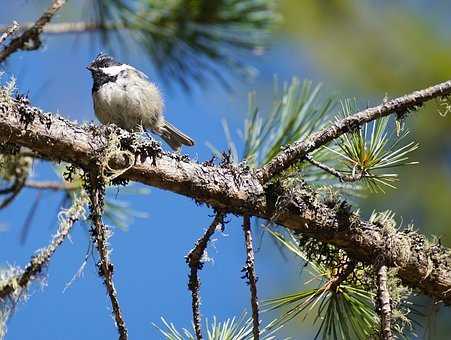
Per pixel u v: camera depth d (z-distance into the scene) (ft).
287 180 18.40
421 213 35.01
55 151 16.78
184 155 17.94
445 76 37.42
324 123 20.34
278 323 18.38
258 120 20.74
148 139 17.49
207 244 17.70
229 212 18.02
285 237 19.84
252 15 25.61
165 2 25.35
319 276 18.90
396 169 34.58
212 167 18.04
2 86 16.52
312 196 18.40
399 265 18.62
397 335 18.13
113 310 16.35
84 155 16.87
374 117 18.10
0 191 23.17
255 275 17.10
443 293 19.13
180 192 17.80
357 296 18.70
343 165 20.07
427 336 19.07
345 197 20.18
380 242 18.60
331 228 18.38
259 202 17.97
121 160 17.17
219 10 25.40
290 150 18.13
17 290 17.66
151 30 25.36
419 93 18.21
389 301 16.96
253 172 18.24
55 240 17.81
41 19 21.39
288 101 20.95
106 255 16.48
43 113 16.63
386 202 34.35
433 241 20.01
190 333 17.54
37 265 17.76
